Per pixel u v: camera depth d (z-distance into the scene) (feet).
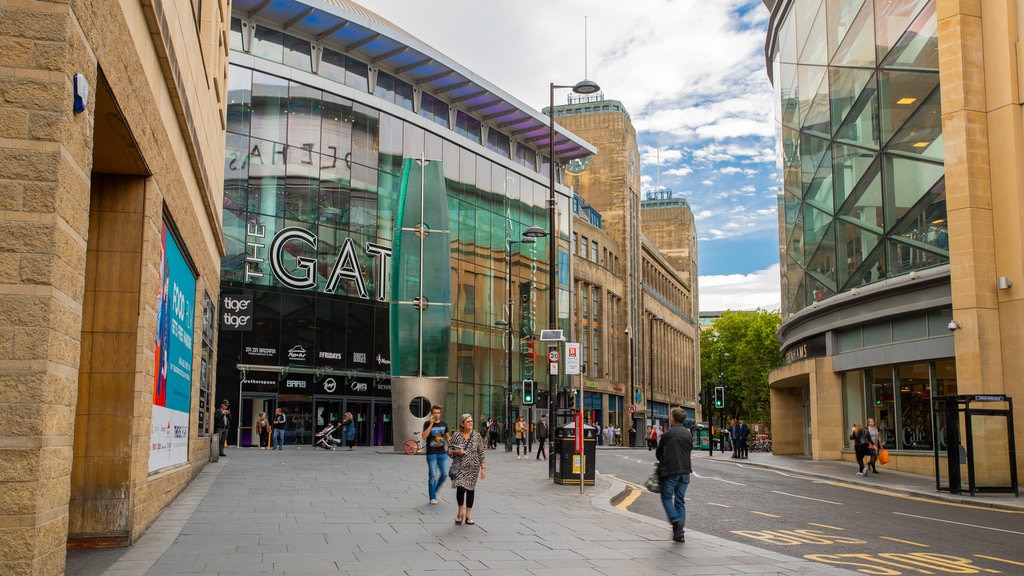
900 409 104.53
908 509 60.03
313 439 143.64
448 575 28.66
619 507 56.59
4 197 20.38
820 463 115.96
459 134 183.11
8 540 19.47
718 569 31.01
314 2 139.64
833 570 31.37
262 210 139.44
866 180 110.93
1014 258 83.10
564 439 68.80
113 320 35.06
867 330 111.04
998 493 72.43
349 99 154.61
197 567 29.14
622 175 293.23
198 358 62.75
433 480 51.06
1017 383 81.71
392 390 120.26
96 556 31.07
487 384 186.91
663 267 360.28
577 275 245.24
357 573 28.60
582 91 86.63
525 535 39.06
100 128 29.81
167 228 43.60
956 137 86.74
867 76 111.55
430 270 123.03
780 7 147.54
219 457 97.30
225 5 73.36
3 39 20.79
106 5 25.09
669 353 366.63
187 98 44.78
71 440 22.44
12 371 20.01
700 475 92.43
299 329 143.33
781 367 142.82
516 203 203.72
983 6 88.07
